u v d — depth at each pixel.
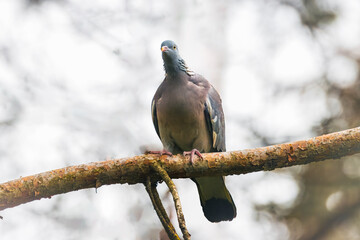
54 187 7.52
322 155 7.70
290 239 15.05
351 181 15.19
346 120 15.58
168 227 7.40
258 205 14.98
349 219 15.53
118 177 7.69
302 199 15.43
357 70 16.27
